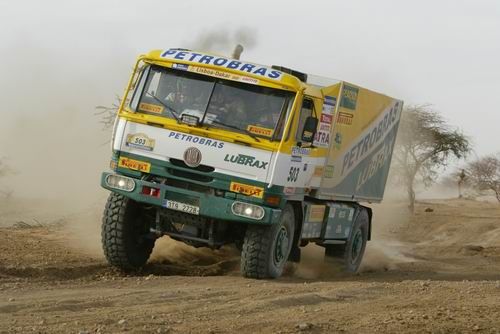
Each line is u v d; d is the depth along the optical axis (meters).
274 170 12.80
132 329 8.39
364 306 10.58
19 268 12.27
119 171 13.42
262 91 13.04
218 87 13.16
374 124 17.42
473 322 9.72
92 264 13.97
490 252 24.92
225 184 12.95
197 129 13.02
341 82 15.23
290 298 10.70
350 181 16.56
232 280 12.78
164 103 13.25
